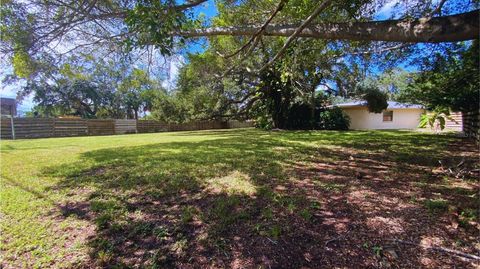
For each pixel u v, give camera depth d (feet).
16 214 8.62
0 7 9.59
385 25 7.84
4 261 6.13
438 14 12.34
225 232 7.37
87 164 16.17
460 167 14.39
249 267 5.92
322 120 53.98
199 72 23.89
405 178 12.48
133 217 8.38
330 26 9.05
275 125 54.65
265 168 14.65
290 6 11.87
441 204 8.87
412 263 5.87
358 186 11.16
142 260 6.20
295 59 17.22
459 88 13.37
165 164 15.74
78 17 10.58
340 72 35.35
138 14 7.00
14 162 17.17
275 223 7.79
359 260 6.03
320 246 6.60
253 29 11.79
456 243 6.54
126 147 24.84
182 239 7.05
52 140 36.17
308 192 10.40
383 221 7.79
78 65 12.76
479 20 6.20
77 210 8.96
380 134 37.88
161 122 67.56
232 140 30.25
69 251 6.54
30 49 10.72
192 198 9.96
